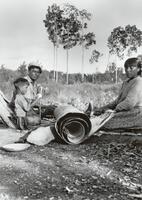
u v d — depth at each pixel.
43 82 27.75
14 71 27.84
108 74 49.34
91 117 8.28
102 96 23.45
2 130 8.40
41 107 9.67
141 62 8.41
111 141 7.80
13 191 5.14
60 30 51.72
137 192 5.36
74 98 20.98
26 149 7.12
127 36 55.00
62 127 7.47
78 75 49.16
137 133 8.00
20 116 8.68
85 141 7.89
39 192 5.15
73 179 5.70
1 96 9.11
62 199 4.95
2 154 6.70
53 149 7.24
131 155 6.96
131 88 8.20
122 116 8.09
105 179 5.81
